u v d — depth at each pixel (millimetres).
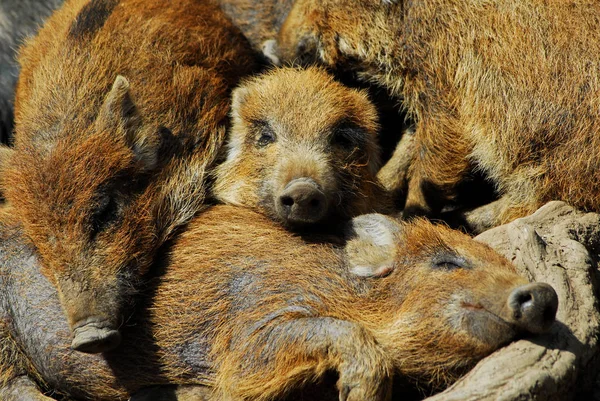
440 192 12062
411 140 12695
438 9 11828
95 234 9742
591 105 10820
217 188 11336
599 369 8758
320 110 10859
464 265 8961
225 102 12109
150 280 10062
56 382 10289
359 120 11078
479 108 11508
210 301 9672
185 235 10445
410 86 12336
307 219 9562
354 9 12438
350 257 9594
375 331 8984
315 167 10180
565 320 8703
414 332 8758
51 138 10266
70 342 10047
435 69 11883
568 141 10883
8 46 15031
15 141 11078
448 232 9656
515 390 7828
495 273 8695
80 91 10758
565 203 10797
